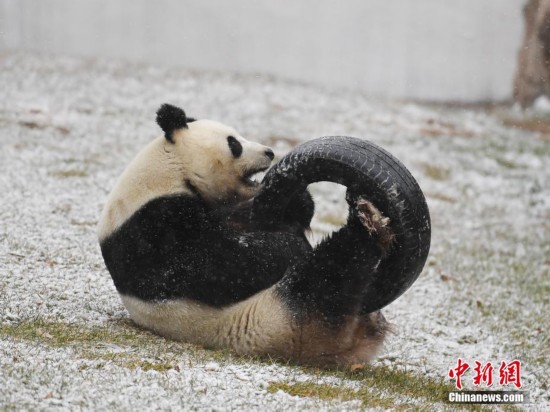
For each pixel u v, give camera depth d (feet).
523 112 200.44
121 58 214.28
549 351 61.41
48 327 48.52
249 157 52.44
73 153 107.24
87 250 67.67
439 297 72.59
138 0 278.26
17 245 65.10
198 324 48.08
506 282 81.20
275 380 42.60
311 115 156.46
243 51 257.55
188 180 49.93
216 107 151.12
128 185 49.65
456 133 163.32
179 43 255.09
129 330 49.98
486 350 59.62
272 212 50.57
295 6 289.12
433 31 276.82
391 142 144.66
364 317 48.57
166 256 48.32
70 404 36.40
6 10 260.01
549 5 196.44
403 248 45.47
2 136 110.01
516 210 117.80
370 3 292.20
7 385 37.50
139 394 38.11
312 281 45.57
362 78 242.58
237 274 47.52
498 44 266.57
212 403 38.22
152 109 142.92
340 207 104.73
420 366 53.98
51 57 187.93
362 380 45.91
